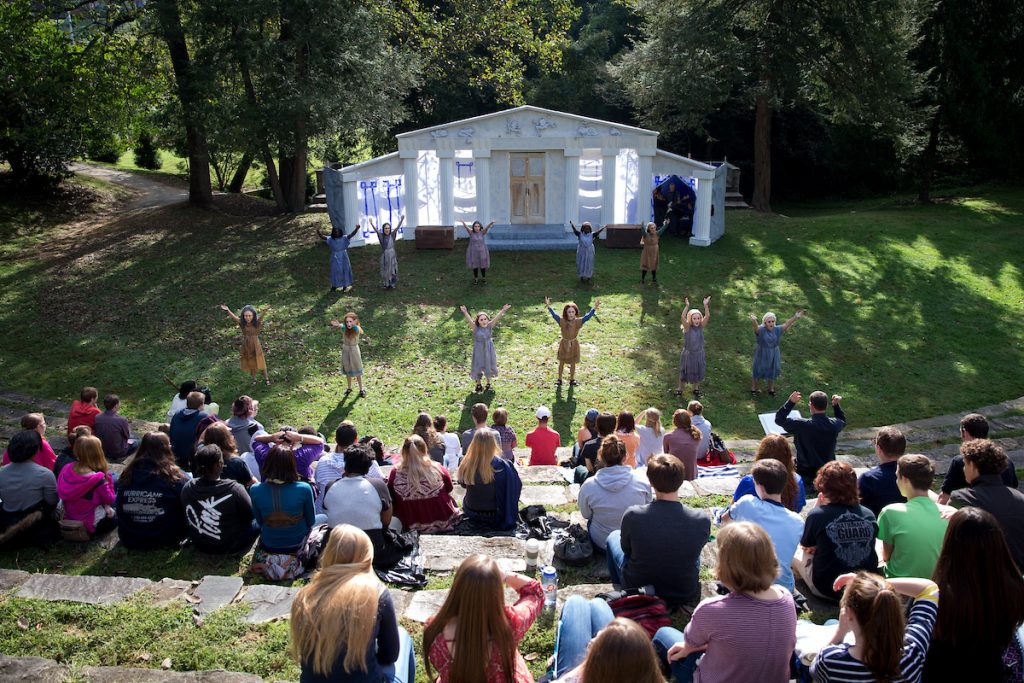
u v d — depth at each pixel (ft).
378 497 23.30
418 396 50.93
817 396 33.81
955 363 57.06
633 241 79.92
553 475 34.63
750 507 19.36
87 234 87.10
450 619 12.83
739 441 44.78
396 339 59.00
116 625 18.98
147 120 86.48
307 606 12.91
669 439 33.83
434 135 79.97
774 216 93.97
